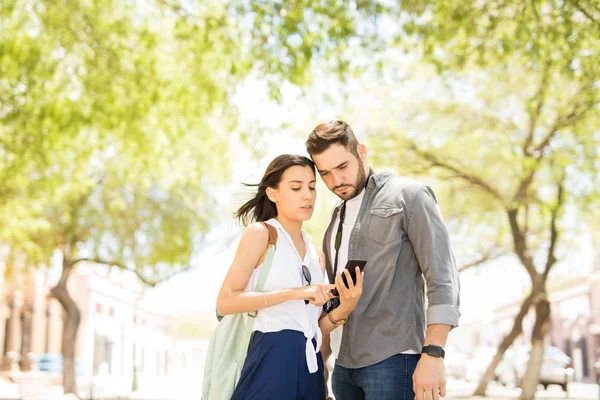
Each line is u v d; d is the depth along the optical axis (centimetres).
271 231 346
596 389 2750
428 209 354
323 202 1936
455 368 3466
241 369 339
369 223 367
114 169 2023
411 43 1004
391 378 352
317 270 367
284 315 338
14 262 2311
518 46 930
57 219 2225
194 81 1093
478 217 1958
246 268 337
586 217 1841
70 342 2244
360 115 1689
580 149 1563
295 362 333
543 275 1750
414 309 360
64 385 2205
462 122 1633
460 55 1001
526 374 1731
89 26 1020
